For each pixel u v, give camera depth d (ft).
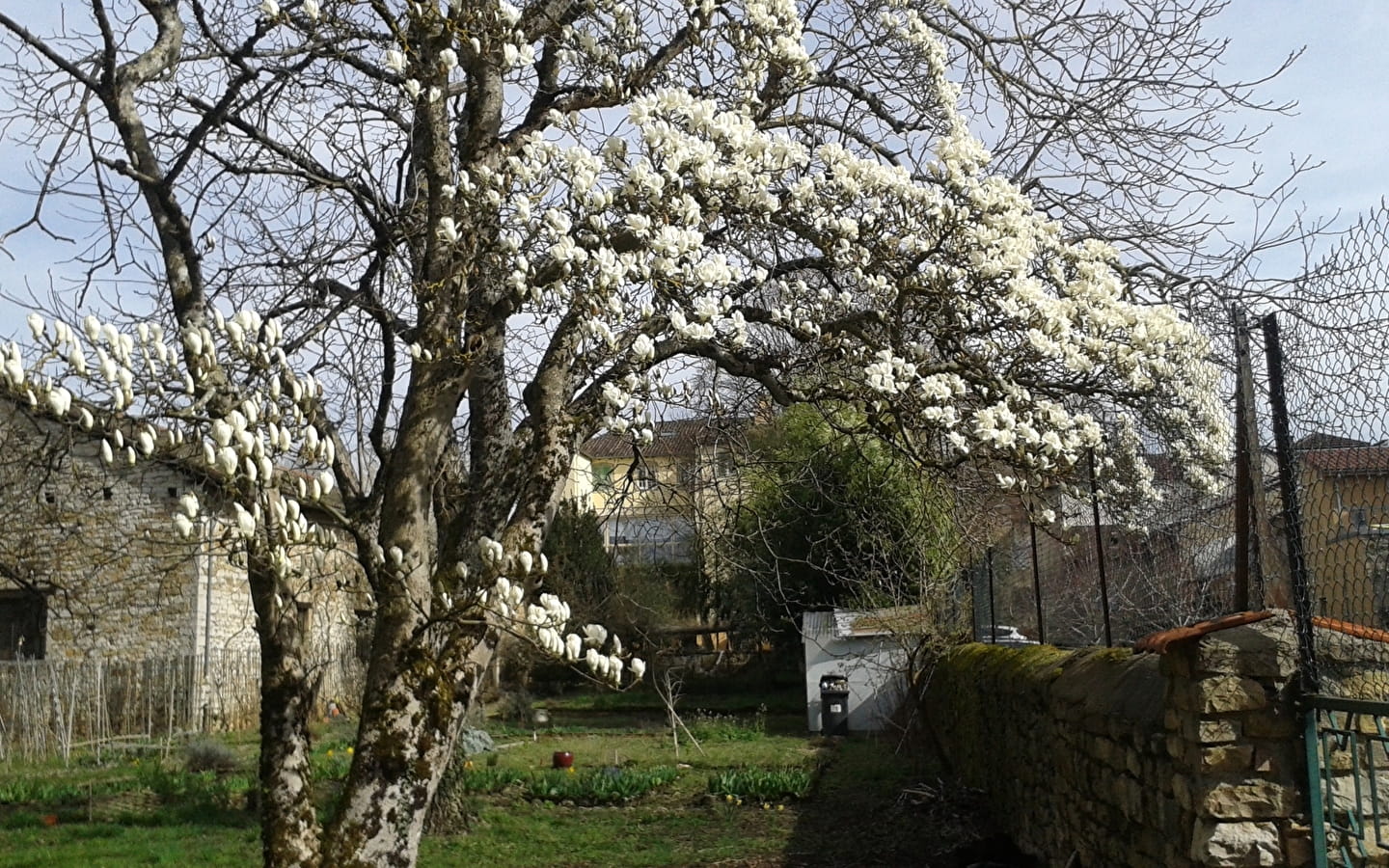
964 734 35.88
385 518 18.06
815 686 61.98
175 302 20.61
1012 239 21.22
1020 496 22.03
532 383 19.62
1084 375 22.20
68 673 56.29
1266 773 13.55
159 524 62.75
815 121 26.23
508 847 32.12
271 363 15.61
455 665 17.30
